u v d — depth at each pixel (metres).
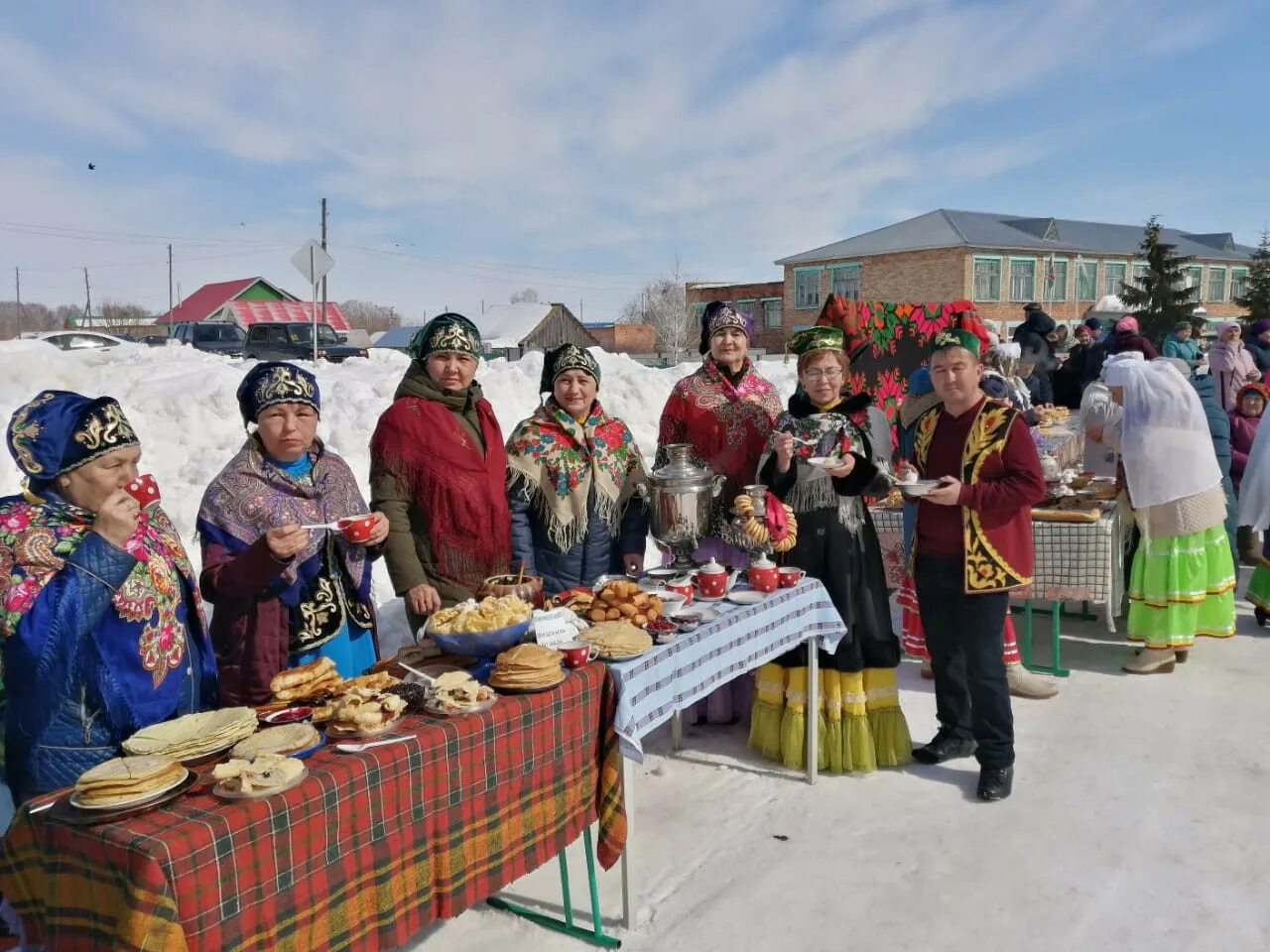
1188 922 2.76
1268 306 33.62
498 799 2.24
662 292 42.62
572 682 2.47
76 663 2.06
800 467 3.73
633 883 2.78
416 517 3.26
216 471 6.19
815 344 3.62
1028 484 3.36
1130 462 4.80
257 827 1.71
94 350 9.50
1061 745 4.07
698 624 3.01
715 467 4.00
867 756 3.83
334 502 2.85
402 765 1.99
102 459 2.05
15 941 2.12
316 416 2.78
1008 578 3.47
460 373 3.29
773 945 2.70
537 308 40.06
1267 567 5.57
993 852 3.19
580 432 3.63
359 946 1.92
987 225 36.34
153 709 2.18
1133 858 3.12
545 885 3.06
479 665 2.59
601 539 3.63
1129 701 4.55
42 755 2.06
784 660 3.93
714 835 3.37
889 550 5.44
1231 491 5.86
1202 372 6.46
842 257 36.09
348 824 1.88
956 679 3.89
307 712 2.18
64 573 2.03
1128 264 38.09
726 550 4.05
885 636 3.83
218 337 20.50
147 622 2.17
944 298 33.88
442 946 2.73
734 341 4.03
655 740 4.28
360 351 20.06
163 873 1.55
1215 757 3.89
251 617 2.66
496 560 3.35
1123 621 5.96
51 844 1.71
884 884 3.01
